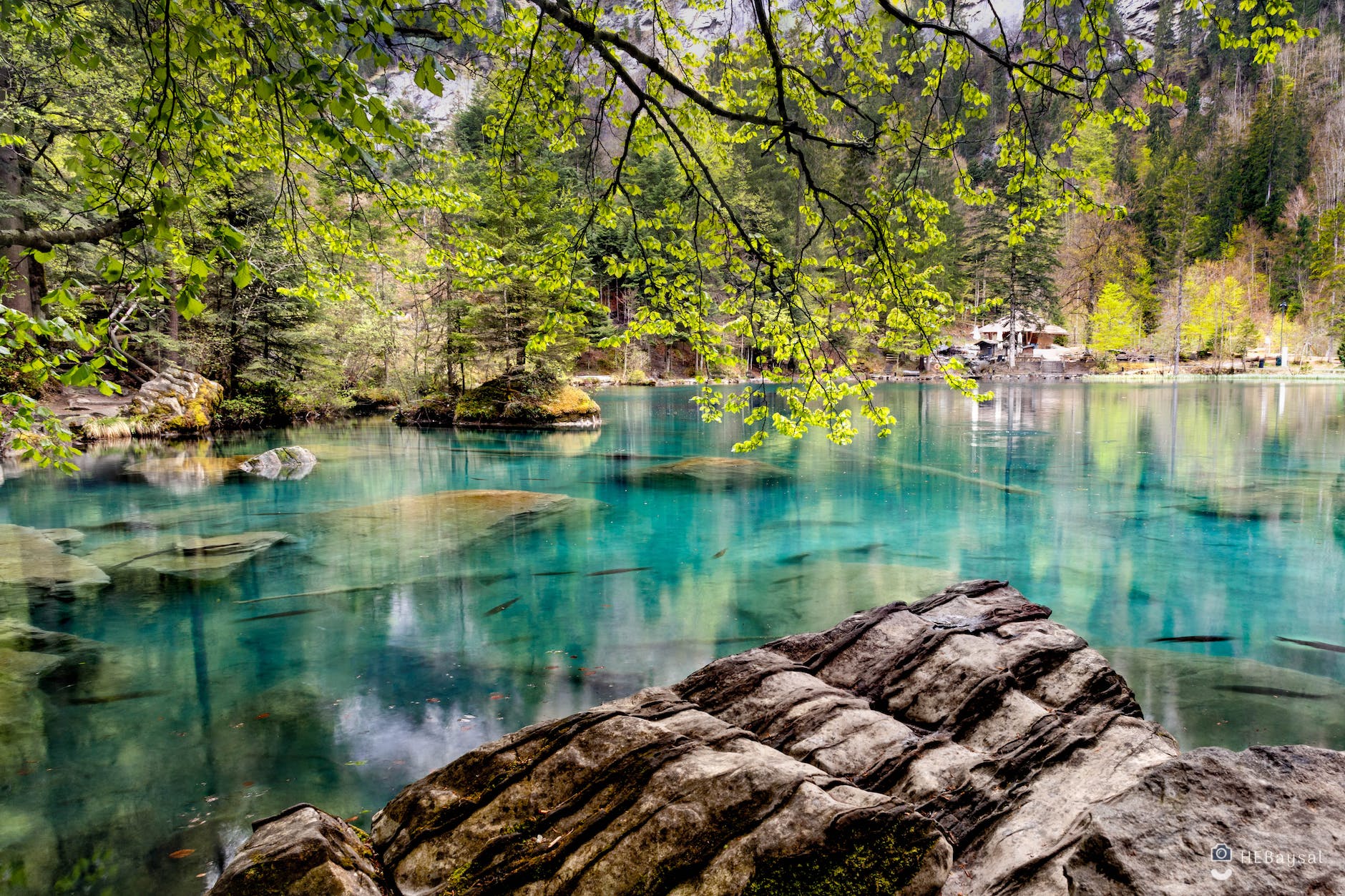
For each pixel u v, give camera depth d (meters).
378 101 2.56
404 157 4.70
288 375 24.89
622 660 5.96
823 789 2.56
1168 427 23.19
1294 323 63.31
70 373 3.01
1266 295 66.25
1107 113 4.13
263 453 16.70
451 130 22.23
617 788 2.64
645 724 2.98
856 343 5.38
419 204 5.01
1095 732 3.19
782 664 3.73
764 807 2.41
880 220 4.48
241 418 23.75
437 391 28.28
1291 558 9.10
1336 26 78.56
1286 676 5.38
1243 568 8.73
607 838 2.44
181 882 3.25
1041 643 3.83
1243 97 82.50
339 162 4.32
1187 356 62.69
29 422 3.89
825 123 4.79
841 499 13.27
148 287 2.62
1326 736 4.40
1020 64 4.05
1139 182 74.56
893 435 22.59
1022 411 29.56
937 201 4.57
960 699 3.46
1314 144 74.44
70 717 4.90
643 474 16.05
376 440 21.95
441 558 9.24
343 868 2.40
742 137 5.15
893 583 8.21
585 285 4.84
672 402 37.62
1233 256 68.12
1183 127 79.75
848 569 8.78
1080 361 61.97
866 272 4.73
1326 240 62.72
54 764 4.27
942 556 9.40
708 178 4.35
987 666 3.58
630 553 9.61
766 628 6.73
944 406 31.95
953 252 54.62
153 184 2.89
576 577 8.49
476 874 2.44
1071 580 8.29
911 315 4.70
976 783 2.93
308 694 5.30
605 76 4.44
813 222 4.55
